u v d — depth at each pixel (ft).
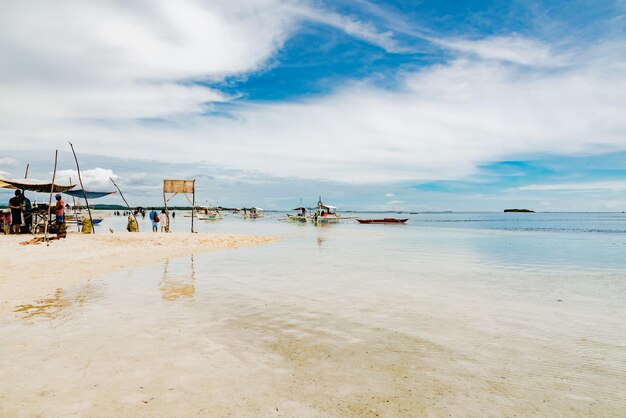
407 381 16.11
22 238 64.39
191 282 37.32
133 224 96.12
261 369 17.06
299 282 37.86
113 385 15.08
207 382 15.58
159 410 13.23
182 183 99.14
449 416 13.32
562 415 13.53
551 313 27.04
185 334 21.67
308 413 13.30
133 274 41.22
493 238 108.47
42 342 19.92
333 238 104.94
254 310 27.09
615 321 25.26
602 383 16.15
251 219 307.58
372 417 13.14
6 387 14.75
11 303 27.94
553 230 165.78
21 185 71.36
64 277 37.88
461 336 22.02
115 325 23.08
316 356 18.74
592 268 49.83
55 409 13.10
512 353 19.48
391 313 26.68
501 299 31.27
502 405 14.17
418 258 59.21
